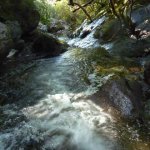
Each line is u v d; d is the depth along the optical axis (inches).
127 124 153.1
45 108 163.8
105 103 166.7
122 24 292.8
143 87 185.6
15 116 156.0
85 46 312.7
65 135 141.5
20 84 199.9
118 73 196.5
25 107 166.2
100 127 148.1
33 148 133.5
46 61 257.0
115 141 139.6
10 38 224.2
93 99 170.6
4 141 135.5
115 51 261.9
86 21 410.0
